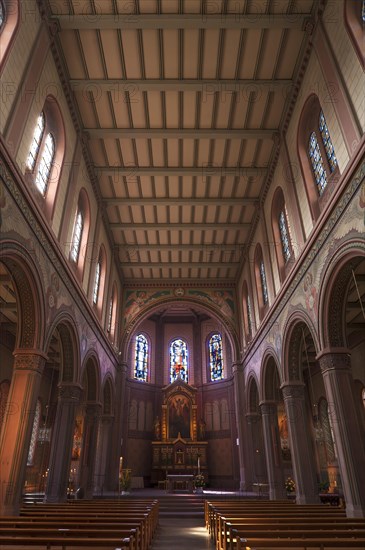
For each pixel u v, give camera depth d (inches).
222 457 1100.5
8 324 705.6
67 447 539.5
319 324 456.4
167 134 615.5
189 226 830.5
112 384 875.4
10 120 363.6
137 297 1005.8
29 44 411.8
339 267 416.5
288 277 565.9
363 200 361.7
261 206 748.6
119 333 959.0
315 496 513.0
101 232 767.1
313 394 964.0
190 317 1328.7
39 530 221.6
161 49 504.4
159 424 1149.7
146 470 1119.6
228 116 598.2
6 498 362.9
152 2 455.8
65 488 525.3
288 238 615.5
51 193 494.0
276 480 666.2
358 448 397.7
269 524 256.7
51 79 479.8
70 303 543.5
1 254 346.0
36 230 417.1
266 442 693.3
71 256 575.2
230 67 526.6
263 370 722.8
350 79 395.9
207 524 493.7
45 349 448.1
